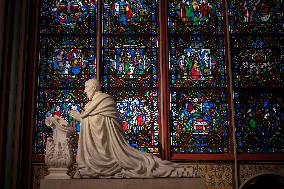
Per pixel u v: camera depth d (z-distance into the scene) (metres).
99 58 11.36
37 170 10.48
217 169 10.60
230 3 11.88
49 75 11.29
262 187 10.77
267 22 11.76
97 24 11.62
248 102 11.17
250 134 10.95
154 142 10.86
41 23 11.65
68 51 11.48
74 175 8.23
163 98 11.02
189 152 10.80
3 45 10.31
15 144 10.34
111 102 8.80
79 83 11.25
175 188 8.19
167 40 11.48
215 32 11.68
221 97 11.21
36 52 11.31
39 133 10.84
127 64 11.42
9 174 10.10
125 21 11.75
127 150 8.53
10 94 10.44
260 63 11.47
